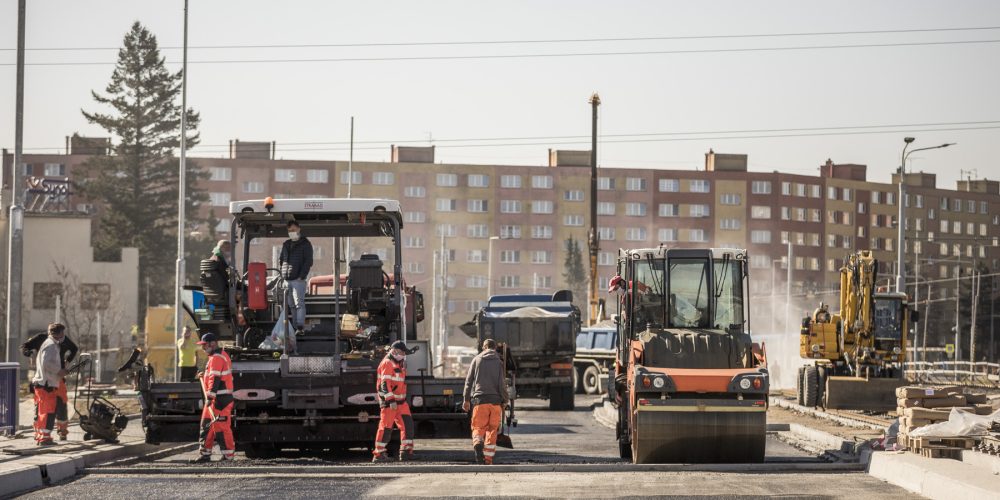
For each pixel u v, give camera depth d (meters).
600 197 197.88
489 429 25.25
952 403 27.72
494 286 192.62
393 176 190.00
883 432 35.16
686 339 25.95
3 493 20.52
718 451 25.11
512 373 28.09
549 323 54.22
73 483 21.72
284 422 26.00
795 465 24.34
